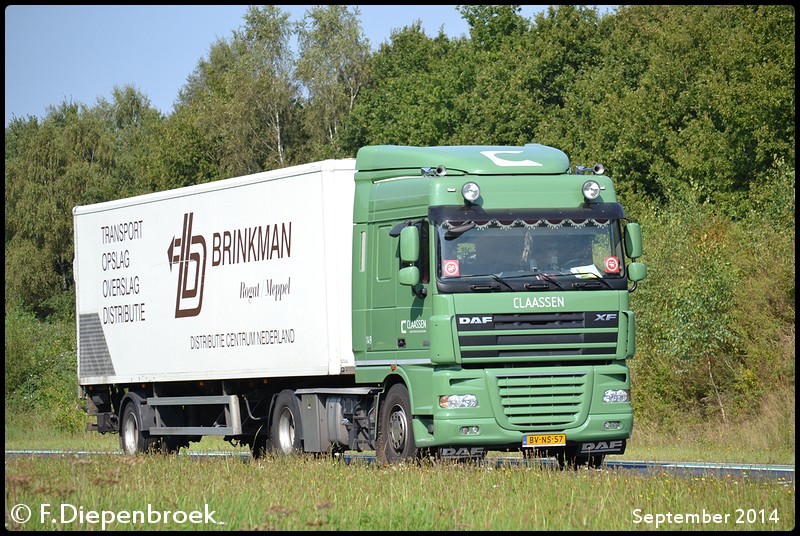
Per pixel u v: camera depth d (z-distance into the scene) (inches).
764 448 1710.1
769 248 2075.5
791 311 1975.9
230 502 915.4
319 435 1357.0
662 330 2066.9
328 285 1327.5
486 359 1132.5
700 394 2053.4
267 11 5378.9
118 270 1715.1
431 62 5241.1
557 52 3971.5
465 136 4033.0
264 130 5251.0
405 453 1201.4
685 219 2249.0
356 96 5315.0
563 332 1146.7
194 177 5423.2
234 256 1482.5
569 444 1171.9
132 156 6146.7
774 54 2746.1
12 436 2689.5
